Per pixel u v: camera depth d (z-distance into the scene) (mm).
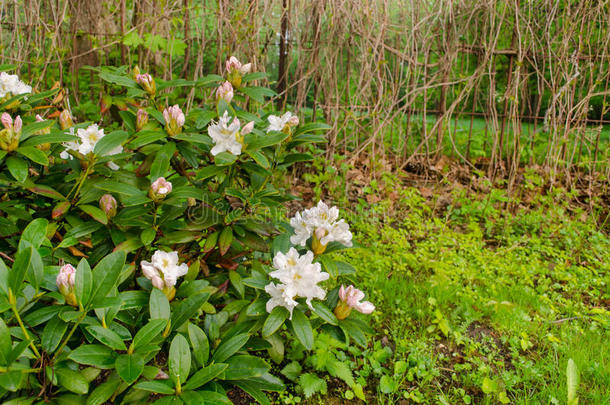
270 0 2057
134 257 905
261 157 844
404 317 1253
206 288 859
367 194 2154
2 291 561
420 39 2252
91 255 847
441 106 2408
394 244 1689
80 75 2250
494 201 2047
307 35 2162
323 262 839
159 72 2066
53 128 871
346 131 2318
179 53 1933
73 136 754
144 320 726
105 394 615
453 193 2105
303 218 848
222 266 939
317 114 2314
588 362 1069
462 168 2502
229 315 869
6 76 965
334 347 1074
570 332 1222
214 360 688
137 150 912
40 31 1930
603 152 2393
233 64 1054
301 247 870
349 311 789
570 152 2412
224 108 938
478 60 2387
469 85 2295
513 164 2117
